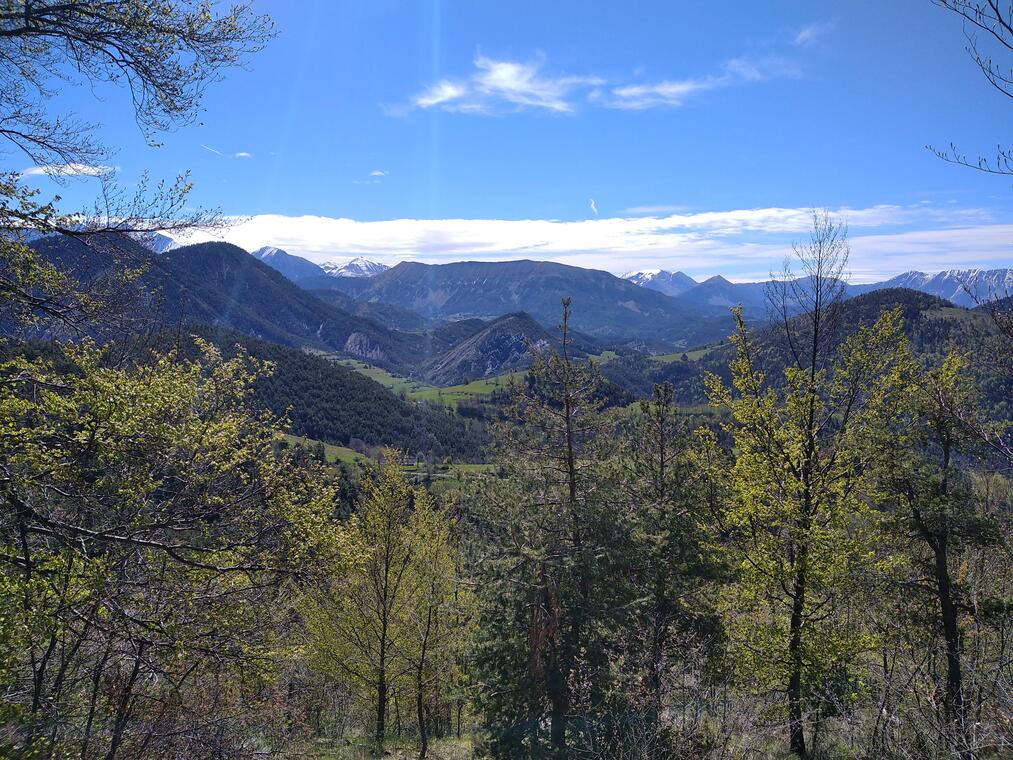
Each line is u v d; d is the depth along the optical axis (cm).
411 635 1845
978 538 1327
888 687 838
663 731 855
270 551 1137
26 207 761
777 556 1427
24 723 812
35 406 941
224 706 1201
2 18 697
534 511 1407
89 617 908
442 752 1731
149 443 1051
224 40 793
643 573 1473
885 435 1346
